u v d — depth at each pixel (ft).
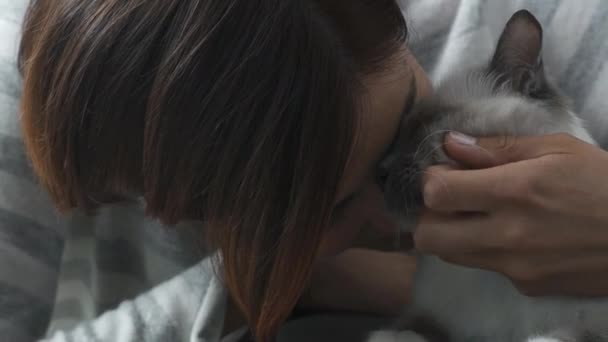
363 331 3.30
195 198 2.15
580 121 3.18
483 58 3.42
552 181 2.45
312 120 2.06
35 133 2.31
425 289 3.24
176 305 2.92
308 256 2.27
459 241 2.57
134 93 2.06
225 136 2.04
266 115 2.02
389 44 2.36
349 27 2.19
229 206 2.15
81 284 3.50
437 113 3.06
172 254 3.35
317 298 3.49
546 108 3.07
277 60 2.01
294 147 2.08
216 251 2.53
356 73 2.20
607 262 2.52
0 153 3.19
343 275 3.44
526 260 2.55
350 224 2.91
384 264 3.50
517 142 2.65
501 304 3.02
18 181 3.22
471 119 2.99
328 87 2.08
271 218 2.17
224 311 2.83
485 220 2.52
